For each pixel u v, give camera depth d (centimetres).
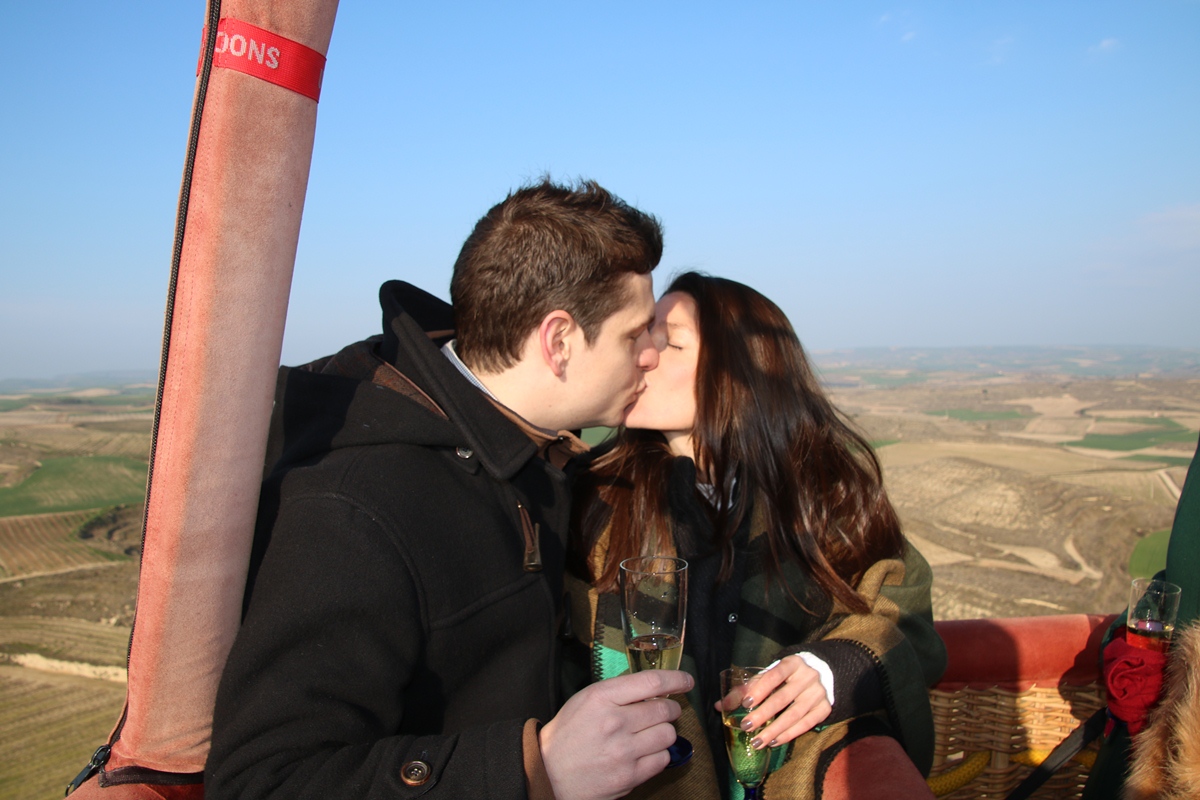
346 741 91
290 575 94
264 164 83
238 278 83
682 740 114
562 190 124
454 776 88
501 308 118
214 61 80
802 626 165
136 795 89
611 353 124
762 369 167
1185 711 120
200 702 91
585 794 90
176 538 85
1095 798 159
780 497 164
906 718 143
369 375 123
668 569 121
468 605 109
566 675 156
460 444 115
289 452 112
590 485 171
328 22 87
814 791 132
